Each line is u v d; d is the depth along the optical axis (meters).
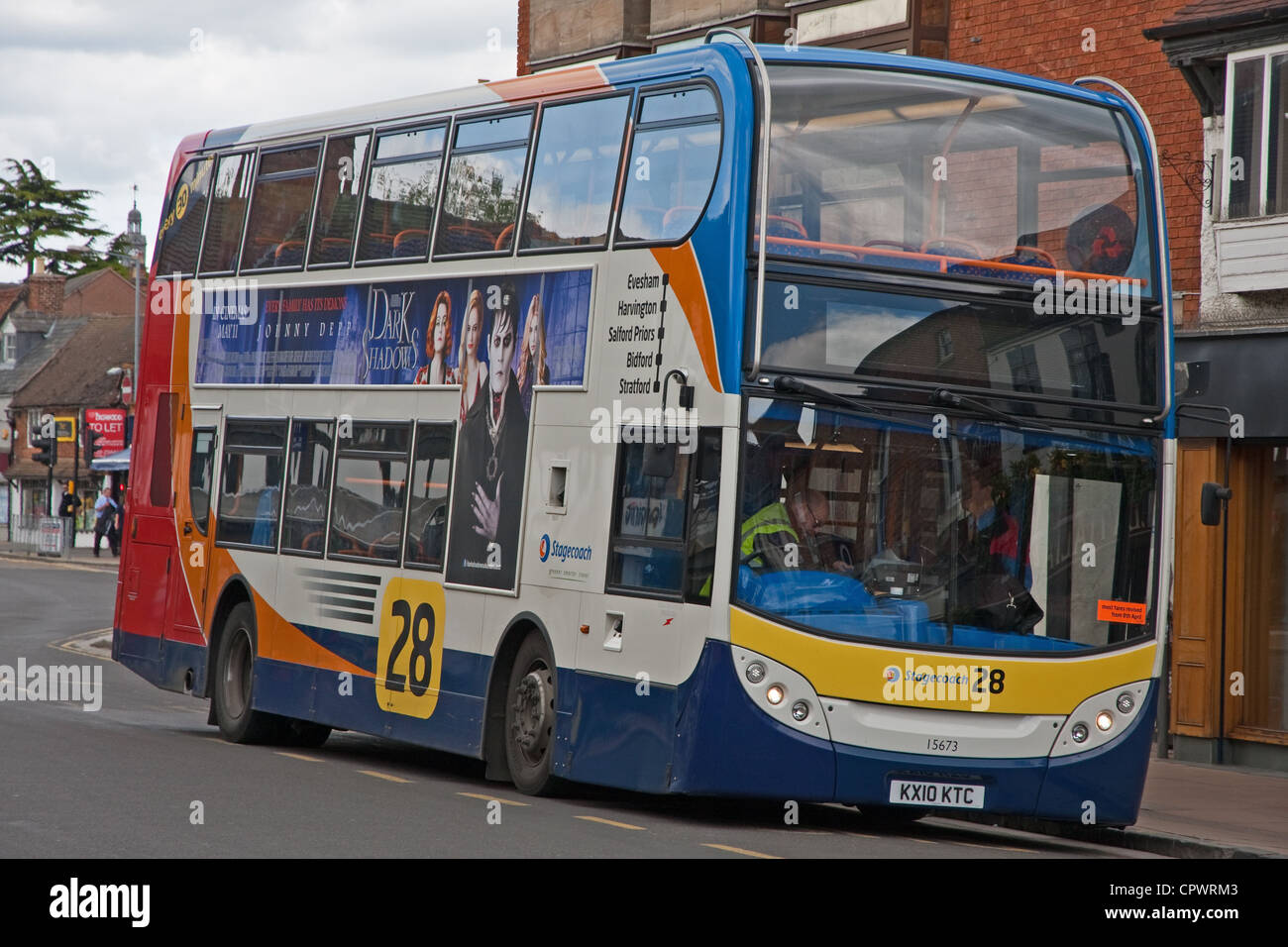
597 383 19.27
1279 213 27.23
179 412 28.05
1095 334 18.81
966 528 18.08
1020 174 18.81
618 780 18.42
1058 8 31.44
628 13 40.59
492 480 20.81
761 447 17.53
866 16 34.66
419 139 23.08
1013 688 18.05
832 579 17.67
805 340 17.70
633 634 18.41
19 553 101.06
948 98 18.67
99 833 15.70
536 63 42.91
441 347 22.03
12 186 166.75
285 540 24.89
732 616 17.42
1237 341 27.17
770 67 18.17
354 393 23.66
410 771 23.34
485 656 20.67
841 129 18.20
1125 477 18.77
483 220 21.56
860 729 17.64
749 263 17.62
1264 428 26.83
